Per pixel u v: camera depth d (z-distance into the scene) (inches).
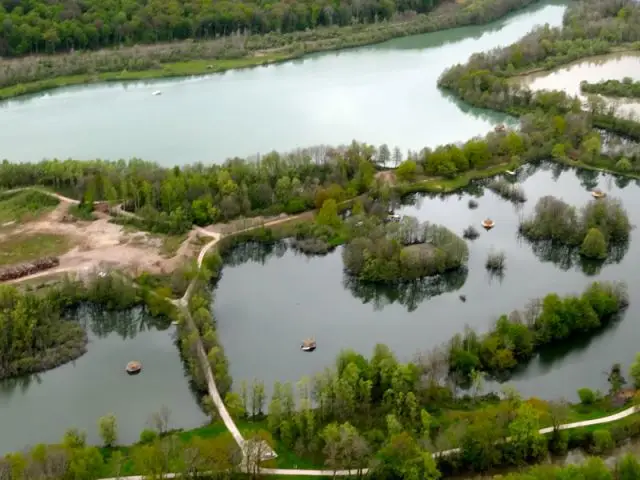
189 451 6712.6
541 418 7293.3
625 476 6569.9
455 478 6924.2
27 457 6752.0
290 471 6860.2
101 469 6766.7
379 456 6732.3
